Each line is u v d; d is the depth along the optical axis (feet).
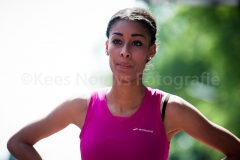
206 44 52.90
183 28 58.44
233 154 13.91
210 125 13.88
